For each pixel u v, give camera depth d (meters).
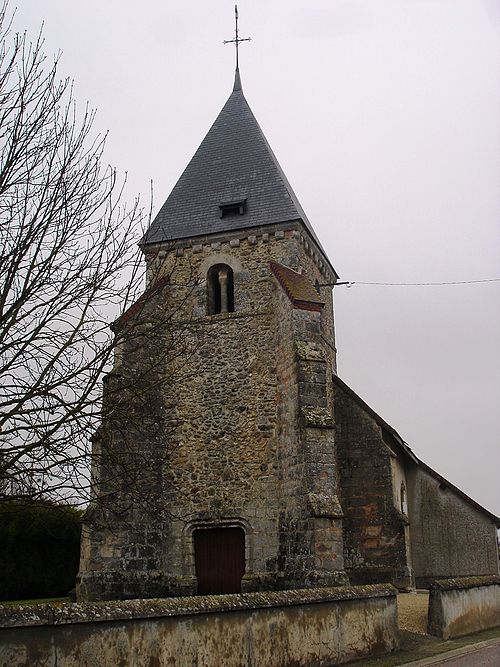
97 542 15.86
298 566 15.02
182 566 16.80
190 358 18.27
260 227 18.92
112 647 7.43
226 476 17.12
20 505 9.52
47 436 8.95
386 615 11.67
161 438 17.05
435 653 11.38
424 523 21.28
